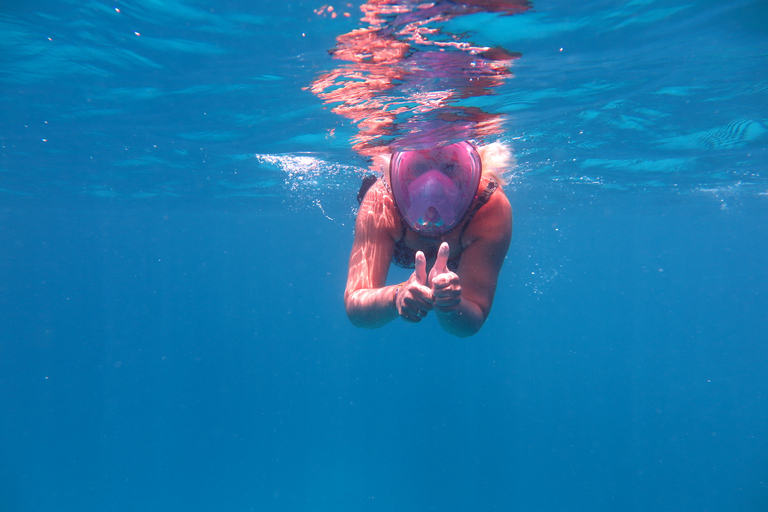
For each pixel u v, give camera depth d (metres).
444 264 2.10
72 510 24.95
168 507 25.09
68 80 7.67
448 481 27.31
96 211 30.05
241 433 40.16
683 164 15.38
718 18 5.14
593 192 21.52
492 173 3.11
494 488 26.56
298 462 30.86
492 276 3.04
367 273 3.05
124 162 15.04
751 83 7.62
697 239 47.53
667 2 4.77
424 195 2.85
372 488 26.86
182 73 7.00
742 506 24.00
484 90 6.71
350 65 5.90
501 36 5.08
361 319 2.67
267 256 75.31
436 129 8.42
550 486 26.91
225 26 5.36
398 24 4.79
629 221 34.47
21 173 17.55
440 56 5.51
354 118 8.20
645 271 80.38
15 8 5.42
